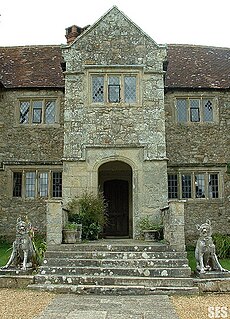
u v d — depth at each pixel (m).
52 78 17.69
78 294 9.10
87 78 14.62
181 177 17.02
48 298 8.59
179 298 8.72
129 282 9.48
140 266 10.16
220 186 16.89
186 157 17.06
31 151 17.05
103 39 14.91
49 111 17.39
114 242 12.32
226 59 19.67
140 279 9.48
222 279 9.38
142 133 14.30
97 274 9.84
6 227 16.58
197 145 17.17
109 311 7.48
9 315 7.16
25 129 17.17
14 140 17.11
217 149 17.19
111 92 14.63
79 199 13.65
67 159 14.09
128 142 14.24
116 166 16.27
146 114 14.44
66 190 13.93
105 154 14.16
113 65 14.58
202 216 16.70
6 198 16.73
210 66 18.92
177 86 17.17
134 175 14.02
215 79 17.86
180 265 10.16
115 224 17.25
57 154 16.97
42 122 17.22
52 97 17.27
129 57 14.80
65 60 14.82
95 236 13.32
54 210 11.58
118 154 14.14
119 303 8.18
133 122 14.38
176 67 18.62
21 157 17.00
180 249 10.96
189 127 17.30
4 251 14.38
